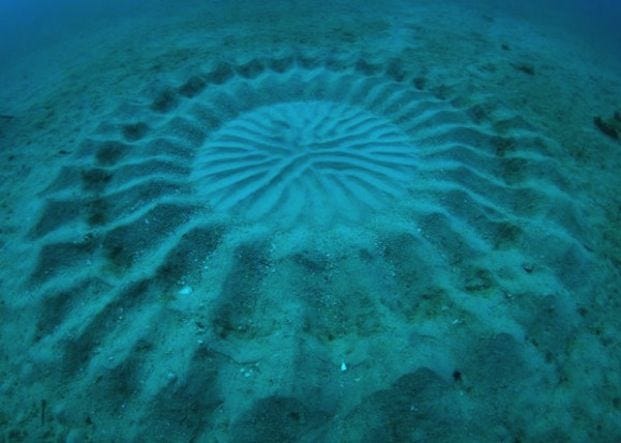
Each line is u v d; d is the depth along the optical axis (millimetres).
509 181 4023
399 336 2688
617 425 2477
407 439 2334
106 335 2764
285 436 2318
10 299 3035
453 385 2510
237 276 3033
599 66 7379
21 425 2496
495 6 10258
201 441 2316
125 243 3332
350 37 6883
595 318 2975
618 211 3805
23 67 7523
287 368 2486
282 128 4621
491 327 2742
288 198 3699
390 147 4352
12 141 4773
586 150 4523
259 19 7895
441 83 5473
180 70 5711
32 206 3676
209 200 3730
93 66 6570
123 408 2455
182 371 2490
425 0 9594
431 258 3195
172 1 10148
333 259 3148
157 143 4203
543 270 3162
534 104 5281
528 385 2574
